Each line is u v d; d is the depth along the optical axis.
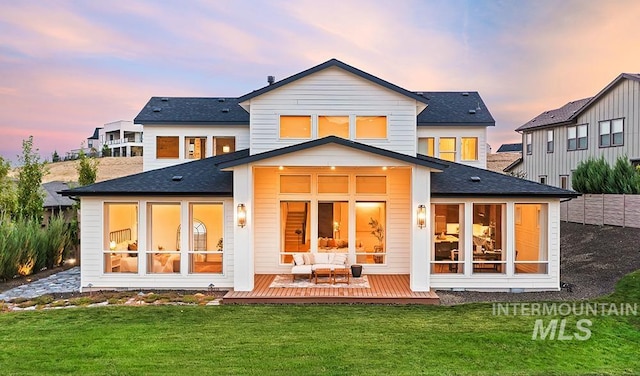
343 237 14.62
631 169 20.61
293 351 7.51
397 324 9.31
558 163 28.98
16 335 8.47
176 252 13.07
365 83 14.32
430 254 13.17
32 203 19.31
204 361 7.02
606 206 20.55
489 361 7.14
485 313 10.27
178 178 13.82
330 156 12.24
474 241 13.25
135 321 9.55
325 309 10.79
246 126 20.33
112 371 6.60
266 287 12.60
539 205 13.27
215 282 12.98
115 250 13.16
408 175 14.60
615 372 6.78
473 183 13.59
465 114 20.58
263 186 14.63
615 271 14.11
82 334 8.52
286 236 14.70
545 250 13.05
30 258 15.70
